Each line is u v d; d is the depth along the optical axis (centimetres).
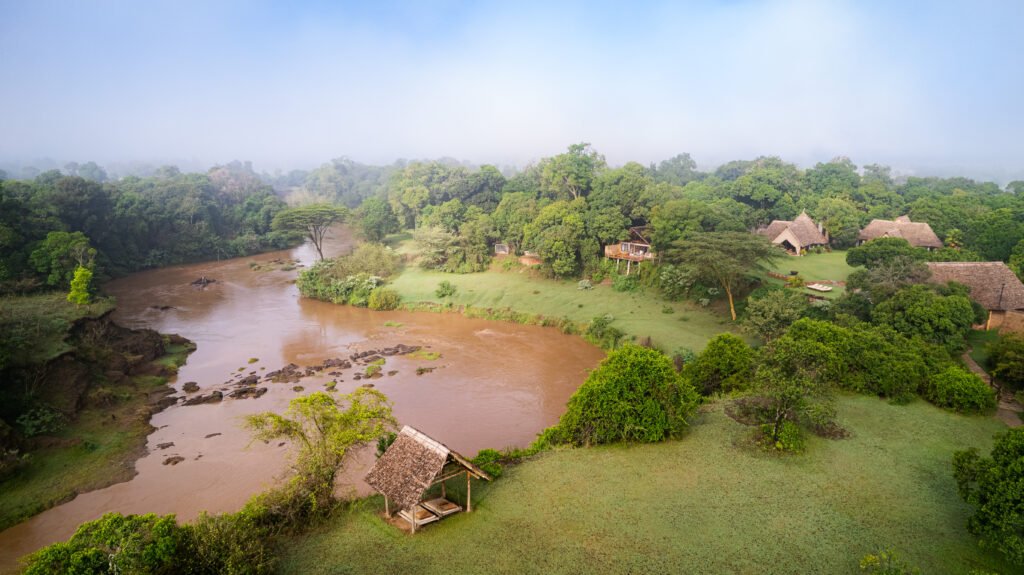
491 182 10375
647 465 2736
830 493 2438
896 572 1789
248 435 3716
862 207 9962
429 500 2428
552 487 2553
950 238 7275
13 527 2744
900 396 3328
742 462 2733
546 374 4816
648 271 6638
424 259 8200
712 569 1978
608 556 2058
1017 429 2048
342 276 7862
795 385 2777
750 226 9119
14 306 4669
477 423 3878
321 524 2302
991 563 1945
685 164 17762
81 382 4091
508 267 7931
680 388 3064
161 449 3550
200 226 10956
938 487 2456
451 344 5669
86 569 1648
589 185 8275
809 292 5600
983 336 4231
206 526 1975
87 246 6800
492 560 2048
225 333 6172
